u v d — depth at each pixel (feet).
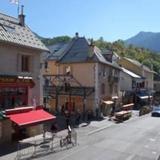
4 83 103.60
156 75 368.68
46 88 188.75
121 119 178.60
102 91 195.11
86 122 164.55
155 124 172.76
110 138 127.95
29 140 112.27
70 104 182.60
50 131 129.90
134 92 266.57
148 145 118.01
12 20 120.78
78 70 189.57
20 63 112.78
